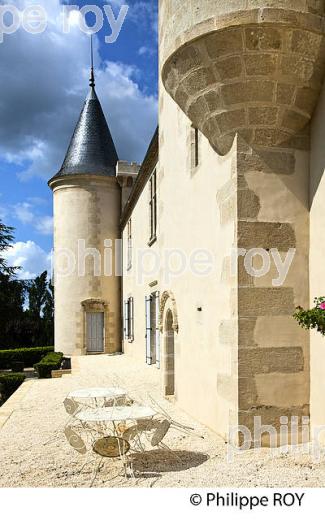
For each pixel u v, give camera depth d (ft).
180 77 18.81
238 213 18.61
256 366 18.39
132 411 18.47
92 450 18.61
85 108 83.51
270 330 18.61
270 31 16.38
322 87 18.11
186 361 26.45
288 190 19.21
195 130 25.89
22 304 113.19
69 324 75.05
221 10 16.71
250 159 18.88
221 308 20.48
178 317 28.32
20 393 36.32
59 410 29.07
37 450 19.83
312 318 15.79
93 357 68.54
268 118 18.28
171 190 30.83
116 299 77.51
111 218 77.92
